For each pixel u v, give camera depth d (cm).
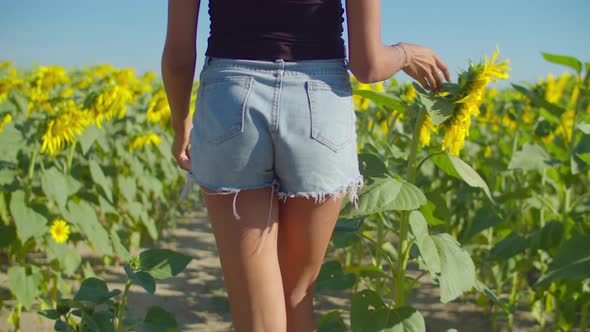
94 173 345
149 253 217
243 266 170
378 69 165
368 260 457
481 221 287
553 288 316
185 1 164
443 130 216
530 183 438
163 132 518
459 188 418
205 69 168
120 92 368
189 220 583
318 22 162
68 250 329
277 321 173
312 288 190
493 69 191
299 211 173
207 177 167
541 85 468
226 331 330
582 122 311
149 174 511
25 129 302
